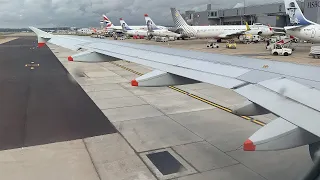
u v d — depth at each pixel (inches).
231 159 301.1
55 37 591.2
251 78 187.2
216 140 354.3
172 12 2247.8
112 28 3868.1
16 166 285.4
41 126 405.4
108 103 535.5
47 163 293.0
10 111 477.7
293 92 149.5
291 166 280.7
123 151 323.9
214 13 3811.5
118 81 762.2
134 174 272.2
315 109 126.9
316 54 1229.7
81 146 337.4
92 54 362.0
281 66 210.7
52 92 625.6
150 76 238.1
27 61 1222.3
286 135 124.2
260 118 432.5
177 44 2244.1
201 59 262.7
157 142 349.7
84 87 682.8
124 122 426.0
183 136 369.1
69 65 1093.1
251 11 3385.8
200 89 654.5
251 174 268.2
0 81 751.7
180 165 289.3
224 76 202.7
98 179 263.0
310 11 2536.9
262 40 2571.4
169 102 542.9
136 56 320.5
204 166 286.4
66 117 448.1
